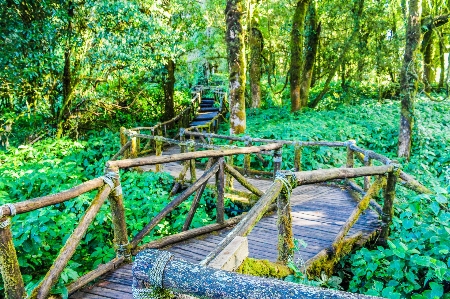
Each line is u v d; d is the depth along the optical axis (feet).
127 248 12.03
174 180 23.82
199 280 4.11
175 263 4.43
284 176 9.20
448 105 49.62
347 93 54.85
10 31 27.32
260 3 55.11
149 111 57.98
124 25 33.65
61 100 37.55
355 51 51.49
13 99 33.14
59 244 14.20
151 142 36.40
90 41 35.60
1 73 28.43
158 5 37.14
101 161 28.58
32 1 27.91
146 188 21.63
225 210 20.68
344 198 21.13
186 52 52.85
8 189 21.11
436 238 10.96
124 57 35.17
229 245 7.13
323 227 16.19
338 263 13.65
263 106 64.08
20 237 12.40
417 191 16.15
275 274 8.57
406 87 32.71
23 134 36.42
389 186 14.99
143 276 4.47
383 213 15.31
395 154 34.76
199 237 14.93
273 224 16.66
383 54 48.73
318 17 55.16
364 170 12.43
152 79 54.24
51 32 29.63
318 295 3.60
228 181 22.71
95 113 43.96
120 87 52.03
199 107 73.87
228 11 34.42
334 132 36.42
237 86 35.19
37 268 13.33
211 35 56.39
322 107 55.47
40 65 30.71
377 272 11.37
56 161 24.57
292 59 51.49
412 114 32.81
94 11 31.53
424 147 34.19
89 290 10.47
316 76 66.90
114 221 11.82
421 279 10.90
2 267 8.16
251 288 3.84
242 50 34.96
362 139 37.50
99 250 14.28
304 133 33.86
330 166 30.42
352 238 14.48
